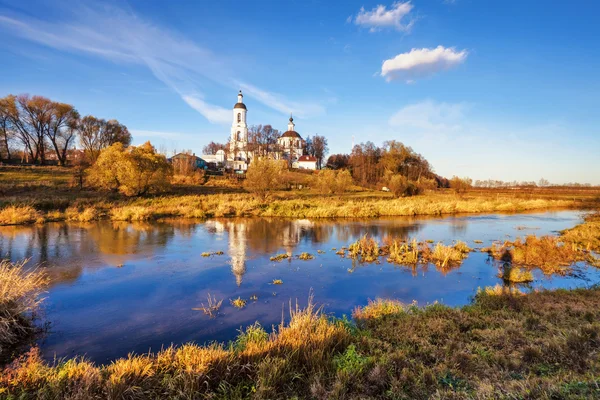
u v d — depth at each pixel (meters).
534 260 15.96
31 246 18.25
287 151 110.75
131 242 19.80
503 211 41.31
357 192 60.69
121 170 36.88
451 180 67.69
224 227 25.98
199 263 15.50
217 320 9.40
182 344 7.98
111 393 5.04
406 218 33.25
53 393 5.16
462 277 13.70
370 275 13.88
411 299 11.17
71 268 14.42
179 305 10.49
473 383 5.36
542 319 8.16
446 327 7.97
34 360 6.82
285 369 5.95
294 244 19.98
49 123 69.94
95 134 77.94
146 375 5.68
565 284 12.79
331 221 30.34
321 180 52.09
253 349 6.50
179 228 25.20
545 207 46.31
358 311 9.41
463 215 36.50
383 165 85.69
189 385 5.40
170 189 43.41
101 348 7.81
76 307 10.28
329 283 12.80
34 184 40.41
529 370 5.73
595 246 19.16
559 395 4.41
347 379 5.57
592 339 6.60
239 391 5.35
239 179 64.88
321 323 7.77
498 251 17.94
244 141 99.00
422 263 15.86
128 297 11.16
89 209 29.28
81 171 42.62
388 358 6.24
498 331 7.49
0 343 7.74
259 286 12.38
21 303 8.69
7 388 5.22
